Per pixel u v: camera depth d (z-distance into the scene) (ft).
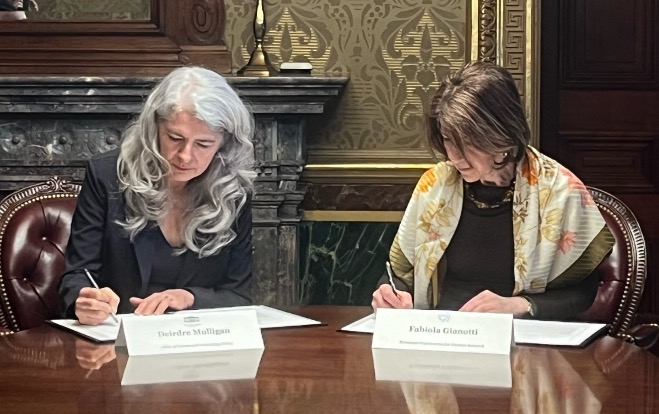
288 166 12.59
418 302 9.04
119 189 8.70
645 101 13.99
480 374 6.37
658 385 6.10
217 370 6.48
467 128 8.04
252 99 12.30
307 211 13.19
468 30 13.14
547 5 13.89
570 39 13.94
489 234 8.90
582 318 9.61
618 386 6.08
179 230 8.70
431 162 13.21
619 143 14.03
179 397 5.76
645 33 13.93
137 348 6.97
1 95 12.11
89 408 5.53
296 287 12.85
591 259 8.77
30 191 10.16
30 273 9.89
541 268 8.65
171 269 8.70
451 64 13.21
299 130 12.60
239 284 8.91
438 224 9.01
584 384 6.12
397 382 6.15
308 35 13.19
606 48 13.96
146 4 12.80
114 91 12.20
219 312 7.22
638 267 9.69
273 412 5.44
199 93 8.27
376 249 13.24
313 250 13.26
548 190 8.77
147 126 8.41
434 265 8.97
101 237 8.77
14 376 6.35
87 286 8.43
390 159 13.25
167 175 8.49
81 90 12.16
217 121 8.27
